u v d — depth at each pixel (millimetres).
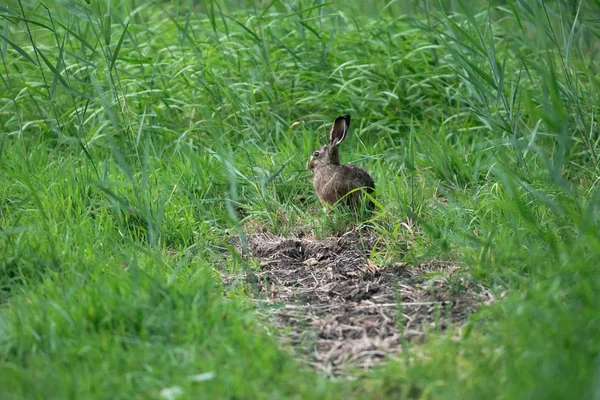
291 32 15344
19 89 14602
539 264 8414
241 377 6633
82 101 13883
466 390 6430
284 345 7625
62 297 8008
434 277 9156
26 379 6660
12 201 11109
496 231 9711
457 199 11078
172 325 7547
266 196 11555
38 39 17312
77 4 12062
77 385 6594
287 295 9023
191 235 10422
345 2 17438
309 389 6586
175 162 12453
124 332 7461
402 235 10445
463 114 13703
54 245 9242
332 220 10977
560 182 8602
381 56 14922
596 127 12328
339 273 9633
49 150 13680
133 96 13781
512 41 14602
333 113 14281
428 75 14422
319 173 11516
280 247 10359
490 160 12398
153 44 15414
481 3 16141
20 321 7621
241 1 17203
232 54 14664
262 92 13883
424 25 14508
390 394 6672
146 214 9797
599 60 14430
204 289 8344
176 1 15758
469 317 7980
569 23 13430
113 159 12609
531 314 7277
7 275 8766
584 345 6668
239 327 7488
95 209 10750
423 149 12875
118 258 9266
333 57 14891
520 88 12430
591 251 8398
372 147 13359
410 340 7742
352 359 7410
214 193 11680
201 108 13719
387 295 8875
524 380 6305
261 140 13266
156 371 6805
